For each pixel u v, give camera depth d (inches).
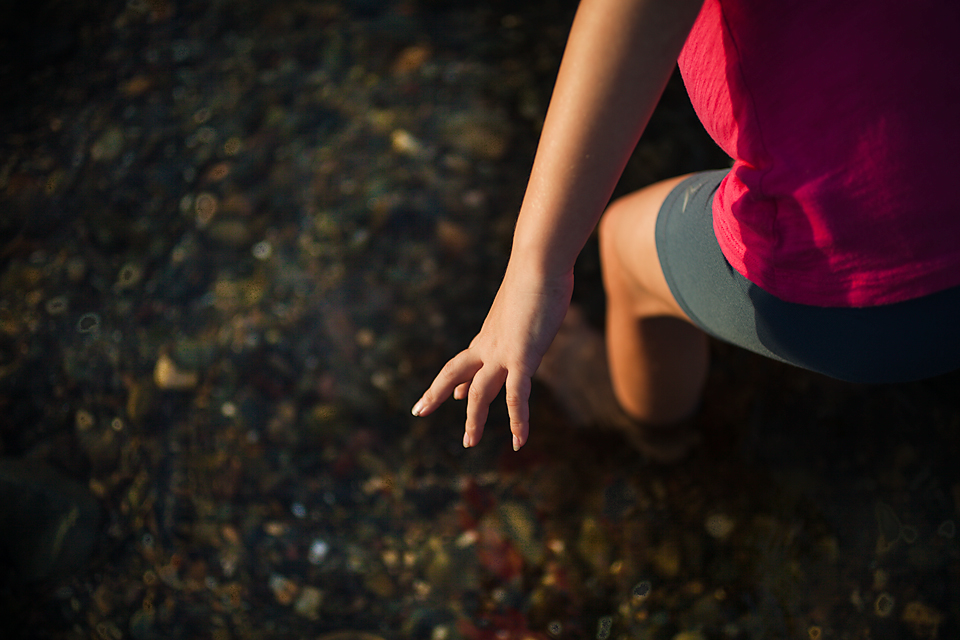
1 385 63.8
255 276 69.4
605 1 32.6
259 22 88.3
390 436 62.1
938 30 32.0
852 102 32.7
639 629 52.7
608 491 58.3
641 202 46.3
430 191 73.4
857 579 52.4
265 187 74.6
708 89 36.2
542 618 53.5
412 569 55.7
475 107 78.4
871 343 35.8
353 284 68.9
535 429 62.7
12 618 54.3
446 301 68.7
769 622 51.9
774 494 56.2
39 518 56.1
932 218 32.9
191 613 54.5
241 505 58.4
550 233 35.0
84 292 69.2
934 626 50.7
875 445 56.7
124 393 63.8
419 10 88.0
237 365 64.8
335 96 80.7
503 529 57.1
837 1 32.6
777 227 35.3
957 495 54.3
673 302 44.4
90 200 75.1
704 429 60.1
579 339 66.9
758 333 39.1
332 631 53.5
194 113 81.0
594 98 33.2
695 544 55.3
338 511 58.3
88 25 89.6
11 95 83.8
